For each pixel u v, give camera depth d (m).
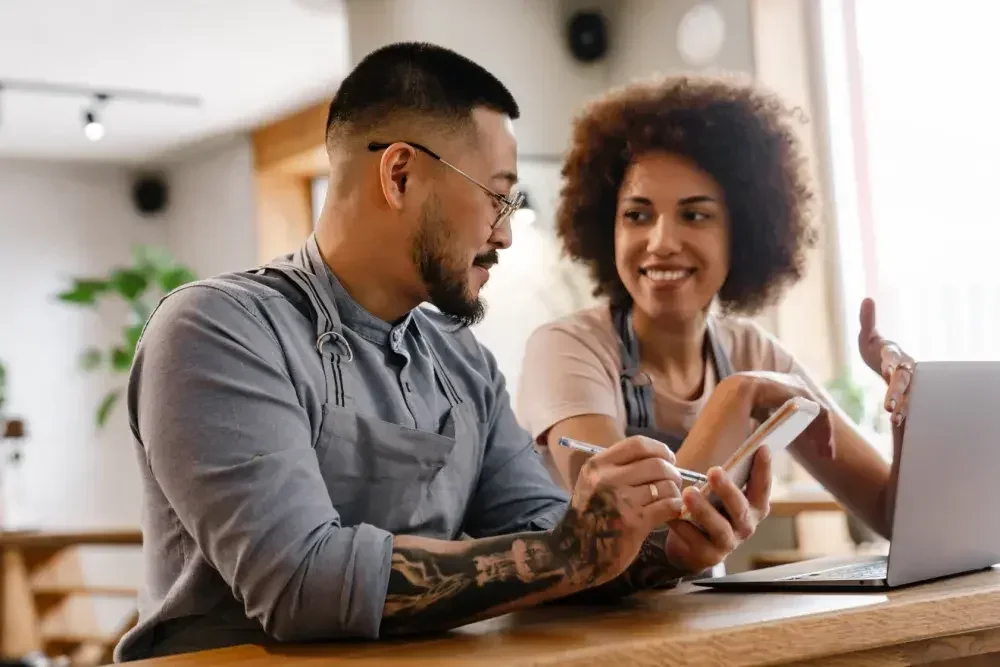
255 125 7.07
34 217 7.69
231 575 1.21
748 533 1.39
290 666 1.04
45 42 5.43
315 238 1.51
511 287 4.38
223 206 7.50
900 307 4.01
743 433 1.70
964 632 1.27
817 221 2.22
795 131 2.11
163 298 1.36
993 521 1.52
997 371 1.46
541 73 4.72
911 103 3.98
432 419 1.54
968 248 3.81
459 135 1.45
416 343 1.58
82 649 5.40
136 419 1.36
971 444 1.42
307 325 1.42
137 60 5.75
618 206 2.05
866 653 1.18
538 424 1.97
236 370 1.27
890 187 4.04
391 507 1.43
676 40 4.61
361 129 1.46
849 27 4.15
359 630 1.18
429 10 4.44
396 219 1.45
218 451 1.22
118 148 7.51
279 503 1.21
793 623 1.10
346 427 1.40
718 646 1.05
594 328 2.06
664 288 1.97
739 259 2.08
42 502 7.50
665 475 1.21
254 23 5.27
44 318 7.66
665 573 1.43
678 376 2.05
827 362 4.10
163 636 1.39
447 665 0.98
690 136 1.96
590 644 1.03
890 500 1.71
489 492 1.65
